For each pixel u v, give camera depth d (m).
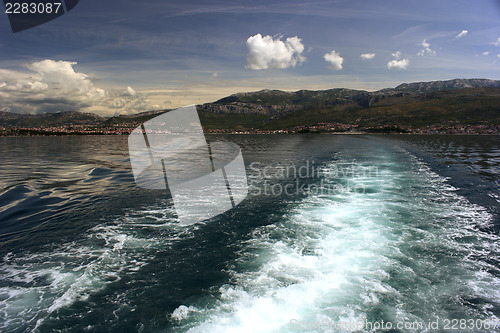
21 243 8.83
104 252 8.29
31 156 35.06
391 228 9.90
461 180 18.67
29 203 13.09
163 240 9.12
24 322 5.38
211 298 6.06
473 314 5.41
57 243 8.86
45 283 6.66
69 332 5.16
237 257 7.90
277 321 5.24
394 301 5.79
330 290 6.19
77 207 12.51
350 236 9.22
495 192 15.31
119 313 5.66
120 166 25.27
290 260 7.64
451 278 6.68
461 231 9.63
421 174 21.19
